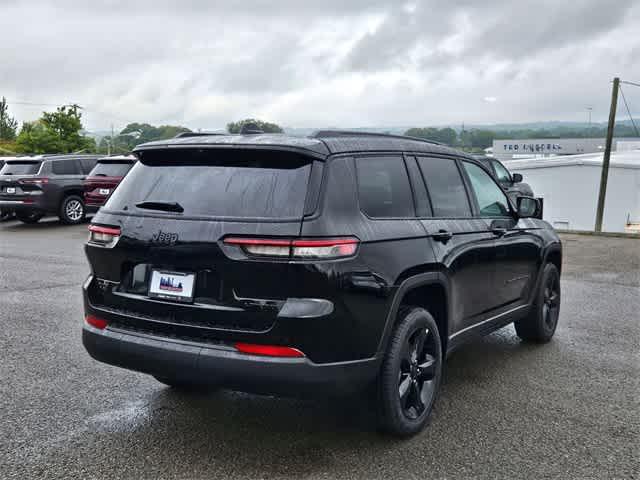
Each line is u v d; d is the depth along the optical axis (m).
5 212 17.83
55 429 4.12
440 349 4.36
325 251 3.46
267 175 3.66
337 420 4.33
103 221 3.97
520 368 5.54
